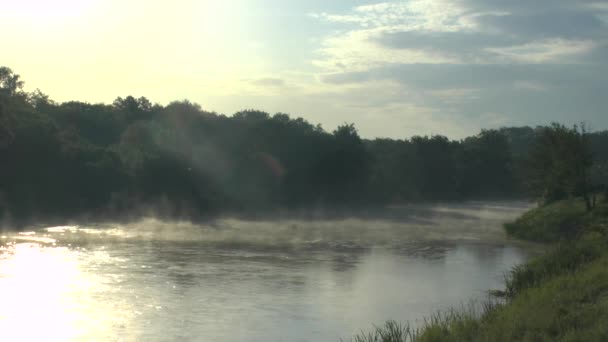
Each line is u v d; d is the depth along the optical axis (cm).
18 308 2319
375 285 2933
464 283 3012
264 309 2394
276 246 4419
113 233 4866
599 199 5188
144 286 2781
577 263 2370
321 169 8975
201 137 8138
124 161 6906
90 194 6238
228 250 4112
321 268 3434
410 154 11662
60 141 6394
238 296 2623
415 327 2097
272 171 8356
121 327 2106
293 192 8600
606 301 1503
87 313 2280
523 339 1320
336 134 9562
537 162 5694
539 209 5512
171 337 2002
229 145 8144
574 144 5116
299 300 2567
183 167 7050
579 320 1356
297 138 9050
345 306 2464
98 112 10769
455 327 1559
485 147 12938
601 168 6016
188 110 8456
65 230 4938
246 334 2045
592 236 2995
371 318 2269
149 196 6675
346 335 2033
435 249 4428
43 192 5941
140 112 11531
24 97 8088
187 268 3297
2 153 5856
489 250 4394
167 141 7500
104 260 3494
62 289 2670
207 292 2691
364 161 9625
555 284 1802
